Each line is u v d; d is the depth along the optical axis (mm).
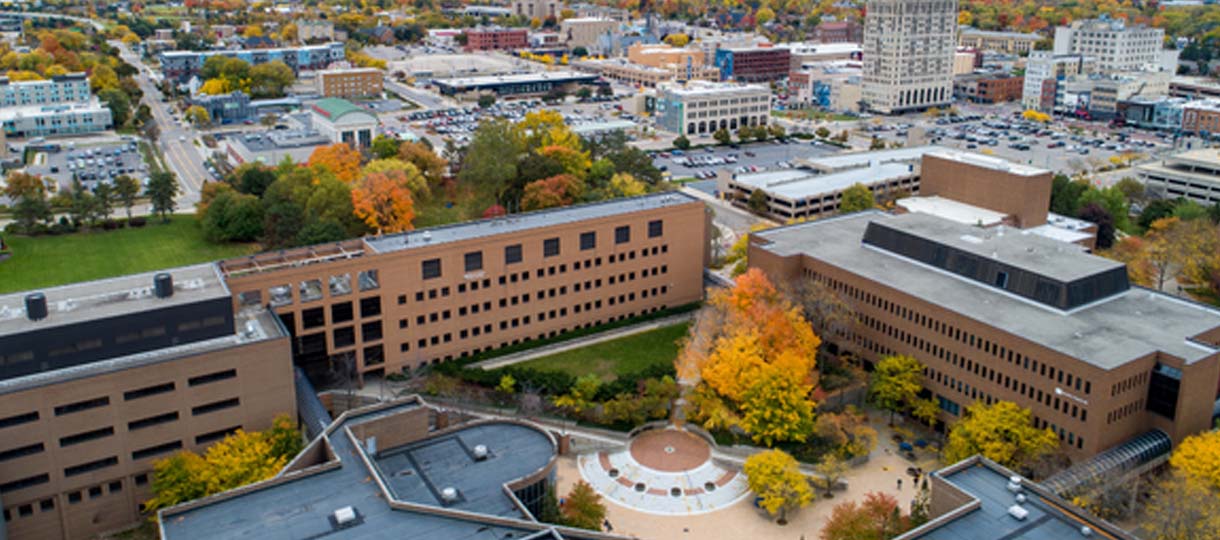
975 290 165625
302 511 112062
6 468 124875
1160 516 119375
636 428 158625
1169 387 139375
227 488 126688
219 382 137875
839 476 143000
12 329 128500
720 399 158000
